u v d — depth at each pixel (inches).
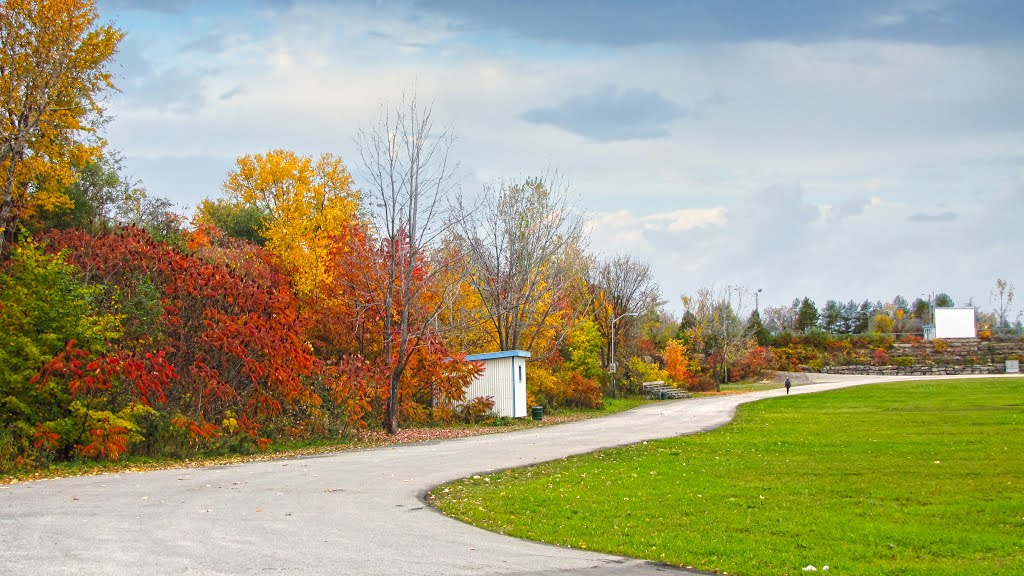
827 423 1016.9
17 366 669.9
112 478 580.7
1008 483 506.9
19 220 958.4
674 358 2362.2
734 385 2576.3
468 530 392.5
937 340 3024.1
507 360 1325.0
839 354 3006.9
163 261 832.9
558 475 602.2
